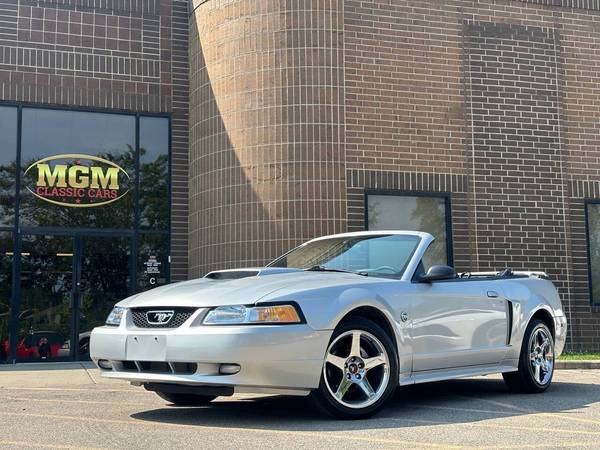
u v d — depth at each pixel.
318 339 5.52
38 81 12.69
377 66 12.57
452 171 12.84
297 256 7.38
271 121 12.14
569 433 5.30
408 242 6.89
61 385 8.82
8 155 12.46
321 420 5.81
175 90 13.48
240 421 5.81
